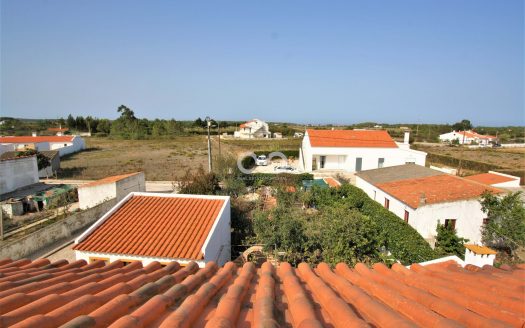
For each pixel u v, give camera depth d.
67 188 27.00
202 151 61.97
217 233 13.39
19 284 4.39
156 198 16.00
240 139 85.62
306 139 44.09
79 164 46.22
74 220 17.95
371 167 40.81
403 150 40.03
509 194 16.02
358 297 3.86
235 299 3.75
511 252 15.41
